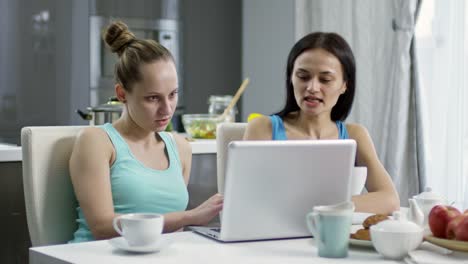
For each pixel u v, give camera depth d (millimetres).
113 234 1930
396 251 1566
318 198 1771
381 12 4652
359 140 2412
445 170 4281
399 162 4371
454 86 4234
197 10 5719
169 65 2045
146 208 2080
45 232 2090
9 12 5066
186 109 5695
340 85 2299
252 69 5793
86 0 5285
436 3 4328
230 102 3820
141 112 2027
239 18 5887
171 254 1586
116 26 2102
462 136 4215
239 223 1708
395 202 2184
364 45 4770
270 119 2422
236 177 1659
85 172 1984
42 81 5180
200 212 1909
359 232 1694
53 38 5203
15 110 5098
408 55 4355
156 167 2139
